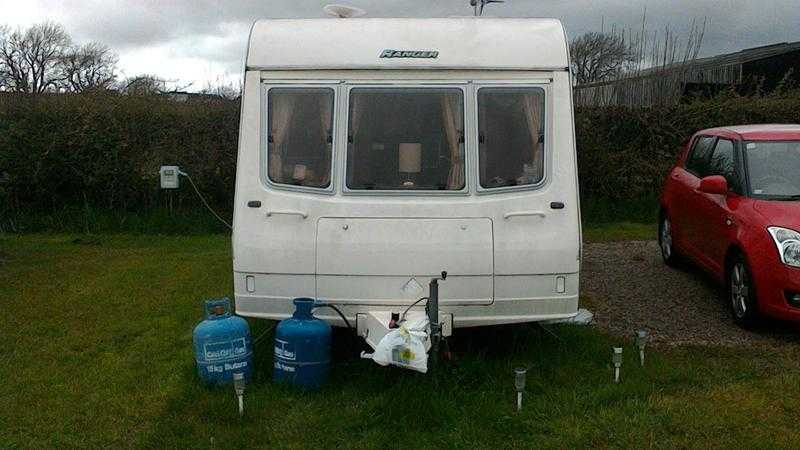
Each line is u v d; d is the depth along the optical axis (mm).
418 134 4898
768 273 5875
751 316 6082
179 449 4129
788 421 4418
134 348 5887
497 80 4906
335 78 4930
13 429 4426
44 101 11938
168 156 11922
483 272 4824
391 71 4918
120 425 4473
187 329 6348
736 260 6391
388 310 4867
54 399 4863
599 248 10086
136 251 10039
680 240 8164
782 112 12508
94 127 11758
